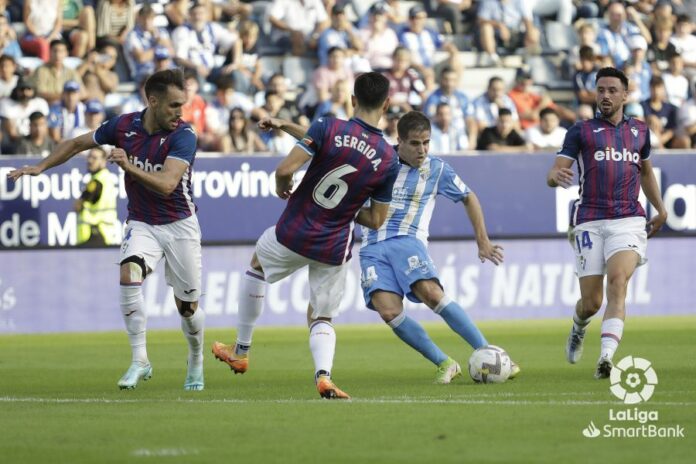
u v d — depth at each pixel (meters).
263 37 65.31
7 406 25.30
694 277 57.72
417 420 22.05
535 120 64.06
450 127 60.59
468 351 42.69
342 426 21.33
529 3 69.00
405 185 30.69
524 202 56.31
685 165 57.16
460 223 55.84
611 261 30.72
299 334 51.00
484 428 20.94
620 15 66.81
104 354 42.62
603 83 31.11
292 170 24.55
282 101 60.09
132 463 17.59
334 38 63.59
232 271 53.78
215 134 59.03
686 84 66.44
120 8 62.22
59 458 18.14
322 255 25.48
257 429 21.03
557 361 37.47
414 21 65.50
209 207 53.38
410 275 30.48
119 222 52.91
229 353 28.81
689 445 19.08
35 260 52.09
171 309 53.38
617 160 31.02
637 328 52.12
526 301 56.66
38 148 55.75
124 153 25.78
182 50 61.91
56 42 58.34
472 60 67.75
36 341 48.78
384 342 47.22
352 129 24.80
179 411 23.88
